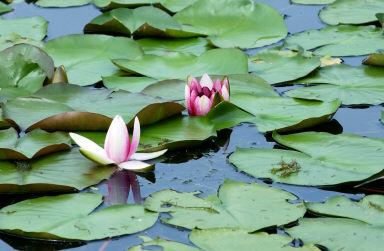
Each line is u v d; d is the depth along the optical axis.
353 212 3.76
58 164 4.41
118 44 6.81
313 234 3.53
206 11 7.75
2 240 3.57
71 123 4.93
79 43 6.85
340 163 4.39
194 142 4.79
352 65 6.42
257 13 7.58
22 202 3.92
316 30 7.30
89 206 3.88
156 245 3.42
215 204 3.88
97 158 4.39
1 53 5.95
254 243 3.41
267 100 5.55
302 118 5.17
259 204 3.87
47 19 7.85
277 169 4.35
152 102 5.28
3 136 4.73
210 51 6.47
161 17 7.64
